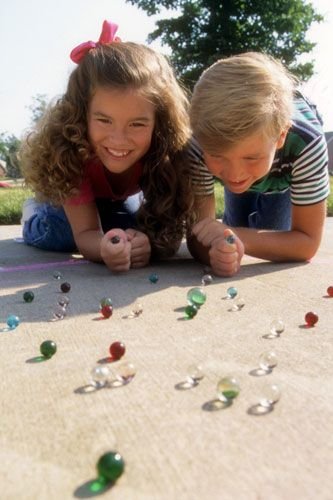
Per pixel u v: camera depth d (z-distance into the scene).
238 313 0.65
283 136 0.84
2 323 0.63
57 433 0.36
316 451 0.33
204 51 7.63
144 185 1.01
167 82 0.92
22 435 0.36
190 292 0.68
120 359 0.50
